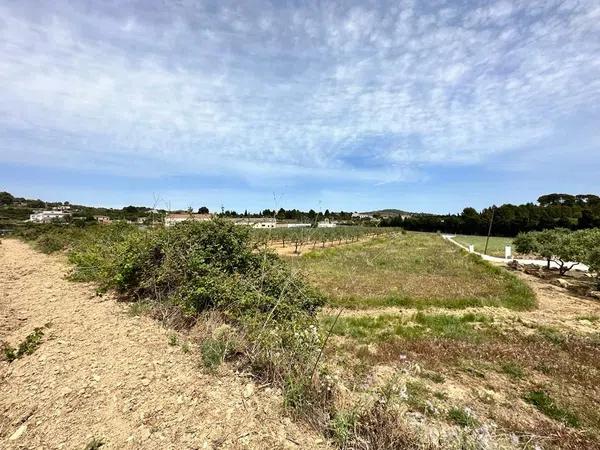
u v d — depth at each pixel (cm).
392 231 6612
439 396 492
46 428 290
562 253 1762
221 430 287
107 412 307
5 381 370
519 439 394
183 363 402
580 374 579
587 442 398
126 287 725
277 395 350
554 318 981
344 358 618
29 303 688
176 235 679
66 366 391
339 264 1886
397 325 848
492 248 3822
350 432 296
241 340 445
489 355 657
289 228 3150
